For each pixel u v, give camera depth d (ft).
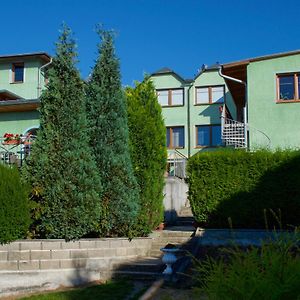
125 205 35.06
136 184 36.37
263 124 57.77
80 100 34.78
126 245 34.83
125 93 38.52
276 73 58.18
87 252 32.76
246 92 59.36
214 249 34.42
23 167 33.68
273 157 37.27
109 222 34.73
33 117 63.46
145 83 41.01
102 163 35.35
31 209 32.63
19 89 86.07
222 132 58.70
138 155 38.60
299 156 36.65
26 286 30.71
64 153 33.19
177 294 26.12
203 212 38.29
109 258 33.35
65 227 32.30
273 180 36.94
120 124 36.32
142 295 26.11
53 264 31.60
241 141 57.31
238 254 13.46
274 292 11.57
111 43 37.19
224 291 12.25
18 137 50.90
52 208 32.50
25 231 31.89
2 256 30.83
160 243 37.70
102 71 36.58
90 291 27.99
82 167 33.40
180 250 30.96
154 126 39.60
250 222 37.11
